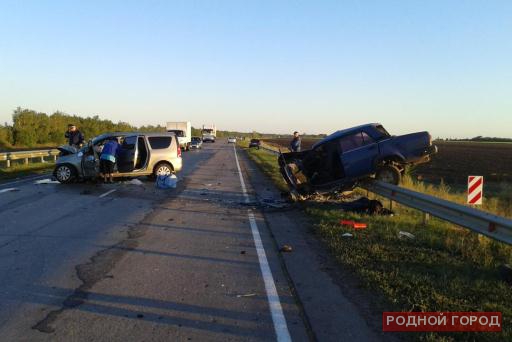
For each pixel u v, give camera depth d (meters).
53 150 29.05
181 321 4.43
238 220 9.93
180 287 5.41
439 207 8.32
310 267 6.30
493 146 99.19
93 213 10.30
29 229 8.45
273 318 4.55
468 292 5.22
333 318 4.55
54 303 4.83
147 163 16.84
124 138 16.75
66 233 8.18
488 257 6.59
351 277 5.85
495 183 23.52
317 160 13.13
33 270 5.95
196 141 59.41
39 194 13.23
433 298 5.00
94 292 5.18
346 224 9.03
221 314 4.63
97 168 15.92
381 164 12.30
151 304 4.86
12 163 26.45
